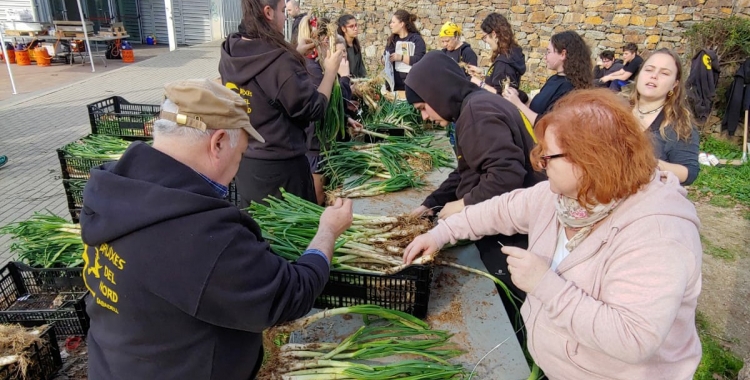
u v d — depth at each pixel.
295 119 2.75
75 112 8.75
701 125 6.98
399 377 1.57
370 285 1.87
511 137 1.98
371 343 1.70
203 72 13.00
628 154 1.12
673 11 8.59
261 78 2.55
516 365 1.66
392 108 4.55
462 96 2.13
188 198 1.07
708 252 4.63
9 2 16.41
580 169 1.14
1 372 1.58
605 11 9.14
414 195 3.01
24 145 6.85
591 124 1.12
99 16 18.41
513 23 10.12
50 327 1.73
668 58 2.35
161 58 15.05
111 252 1.09
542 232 1.49
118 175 1.11
